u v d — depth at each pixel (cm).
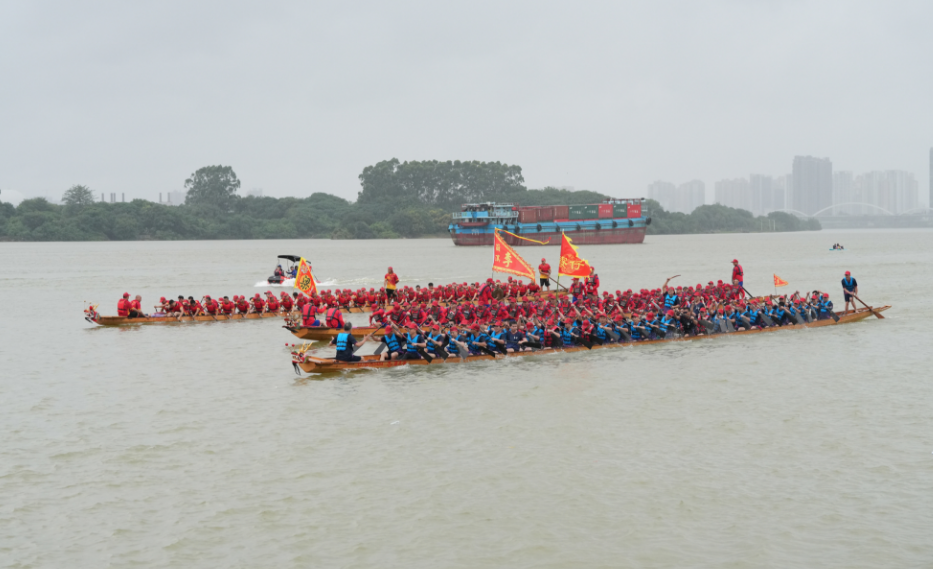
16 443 2425
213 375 3394
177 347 4128
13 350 4072
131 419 2686
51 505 1947
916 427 2489
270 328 4816
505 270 4884
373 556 1683
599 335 3941
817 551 1680
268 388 3128
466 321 4059
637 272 9475
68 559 1673
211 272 10394
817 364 3472
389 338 3547
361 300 5503
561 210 19200
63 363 3709
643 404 2811
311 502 1955
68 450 2355
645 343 4025
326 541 1752
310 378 3309
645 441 2388
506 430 2514
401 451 2320
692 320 4178
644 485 2039
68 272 10494
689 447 2327
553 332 3806
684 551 1688
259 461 2244
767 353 3744
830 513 1856
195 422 2636
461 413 2716
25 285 8362
